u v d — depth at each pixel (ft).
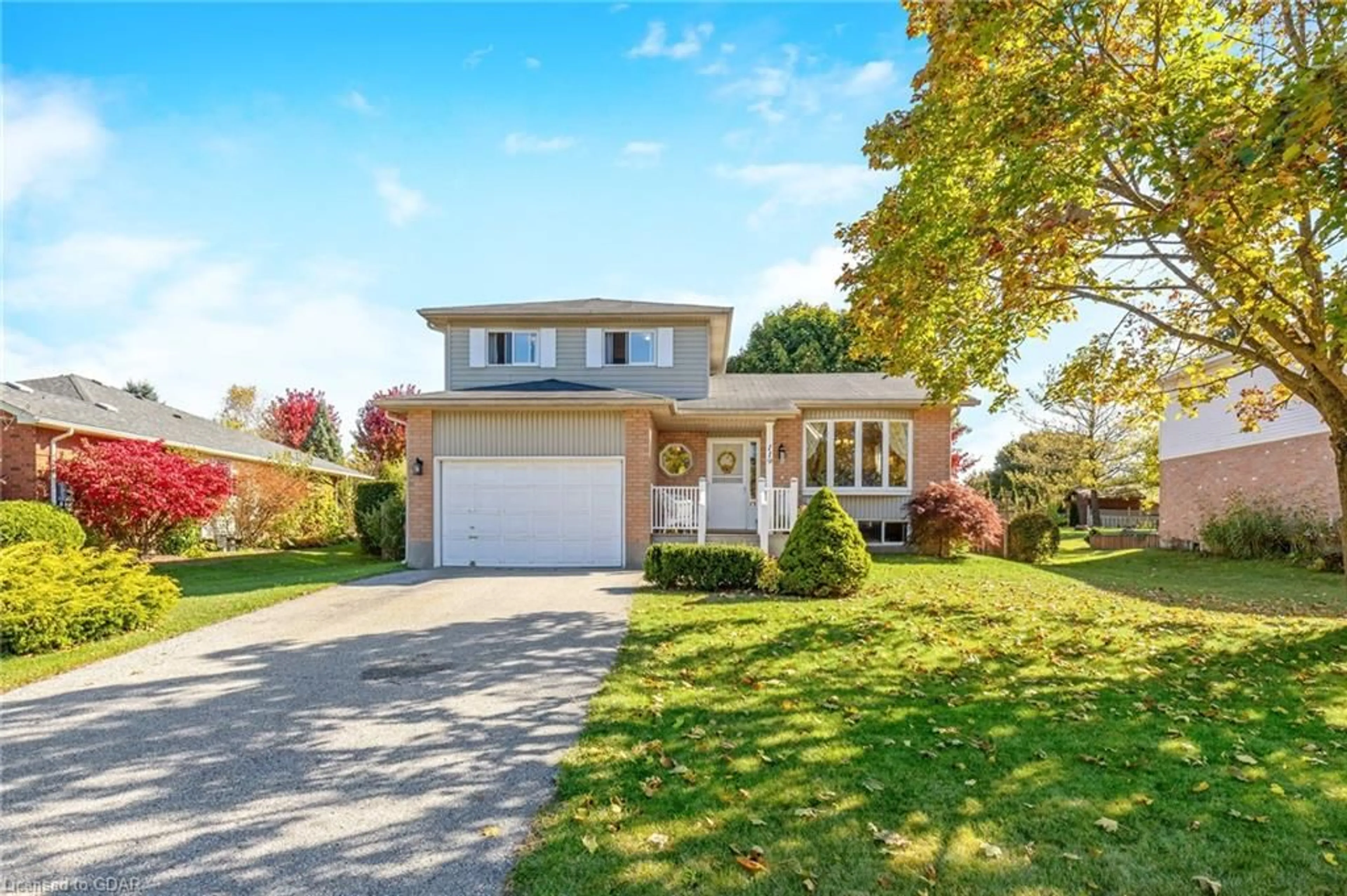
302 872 10.00
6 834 11.12
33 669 20.36
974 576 40.93
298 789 12.61
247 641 24.18
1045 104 20.31
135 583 25.77
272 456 76.13
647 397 45.60
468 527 45.96
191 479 51.93
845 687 18.47
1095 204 22.82
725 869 9.85
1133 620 27.27
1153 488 84.38
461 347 56.65
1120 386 33.68
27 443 51.42
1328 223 14.74
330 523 72.28
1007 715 16.31
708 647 22.75
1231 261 20.95
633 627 25.91
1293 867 9.91
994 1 21.01
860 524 55.42
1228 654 21.99
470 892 9.49
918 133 25.23
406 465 50.65
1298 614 29.48
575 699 17.66
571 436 46.06
